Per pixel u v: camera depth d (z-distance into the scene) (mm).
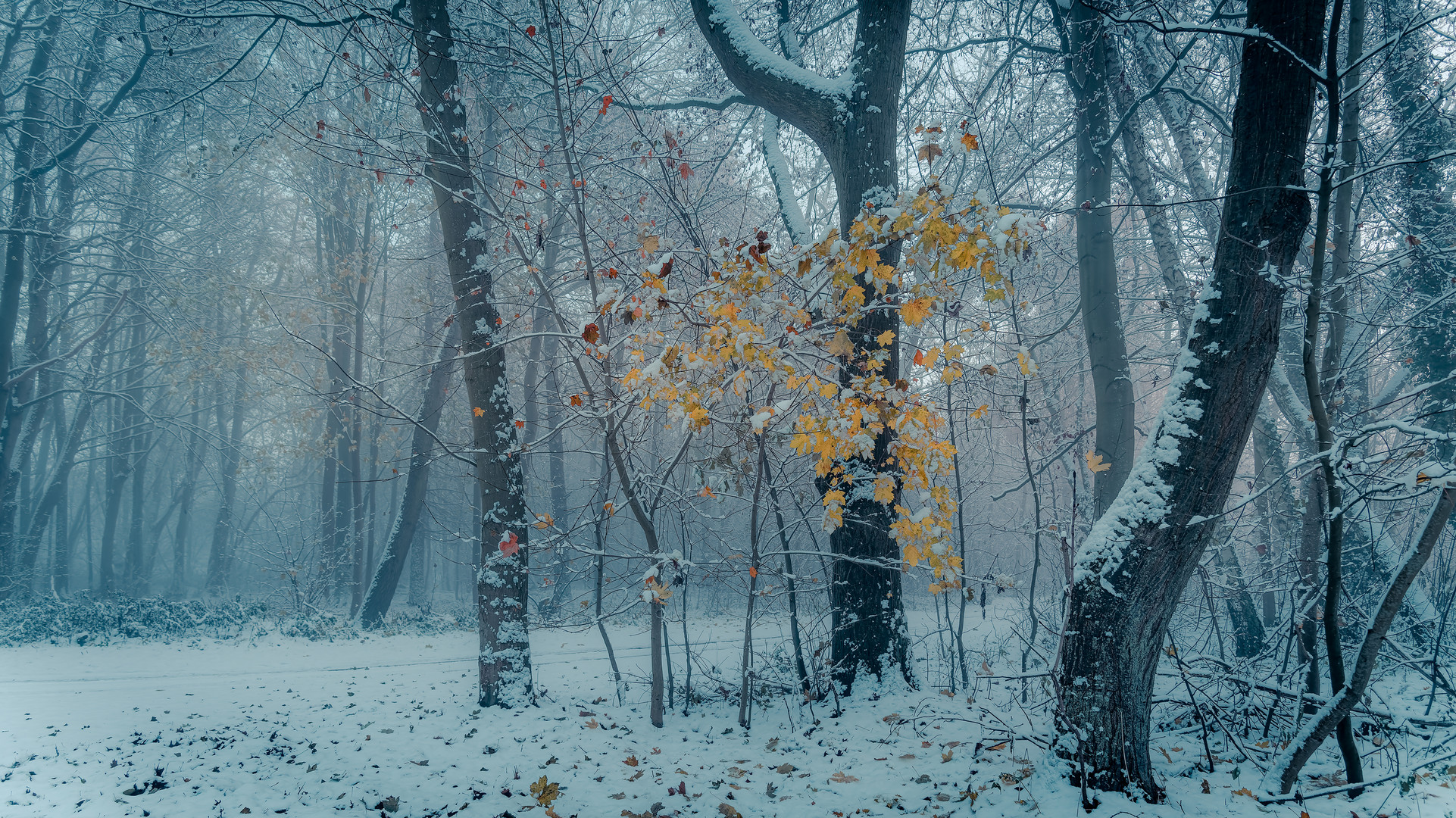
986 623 12484
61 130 16984
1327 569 4277
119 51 16188
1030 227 4082
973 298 9266
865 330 6355
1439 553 6574
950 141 5008
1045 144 13180
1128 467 9328
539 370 18250
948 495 5043
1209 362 4102
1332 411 6629
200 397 22844
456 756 5418
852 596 6770
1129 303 15258
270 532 32188
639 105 8898
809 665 7391
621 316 5348
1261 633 8641
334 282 17109
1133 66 10352
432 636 13961
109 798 4555
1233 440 4043
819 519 7035
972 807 4078
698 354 4742
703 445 6715
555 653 11570
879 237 4836
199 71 14180
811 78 7570
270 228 23234
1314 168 3838
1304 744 4094
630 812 4340
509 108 9102
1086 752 4129
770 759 5281
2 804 4457
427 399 16172
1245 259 4035
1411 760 4664
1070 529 4871
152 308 19406
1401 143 8703
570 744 5680
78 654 10672
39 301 18172
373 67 9000
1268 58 4043
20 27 16250
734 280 4793
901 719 5797
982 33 11492
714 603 14609
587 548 6348
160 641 12172
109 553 22203
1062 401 14297
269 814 4332
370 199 17203
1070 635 4285
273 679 8938
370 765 5223
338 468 21125
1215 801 4020
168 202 19703
